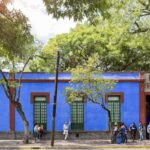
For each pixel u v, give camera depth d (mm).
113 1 28656
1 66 34625
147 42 35500
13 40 10672
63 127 39219
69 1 10281
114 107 39844
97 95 35344
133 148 33000
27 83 39844
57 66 34938
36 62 46438
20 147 32719
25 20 10492
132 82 40031
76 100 39781
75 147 33125
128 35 32844
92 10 10336
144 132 39406
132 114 39875
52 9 10422
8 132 39531
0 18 10211
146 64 54562
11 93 36656
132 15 30656
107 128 39688
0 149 32406
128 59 53844
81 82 35375
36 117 39781
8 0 10820
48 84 39875
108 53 52969
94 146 33344
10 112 39656
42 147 32844
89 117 39750
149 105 41469
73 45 54375
